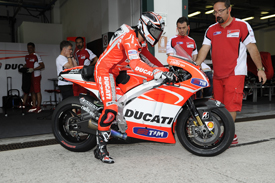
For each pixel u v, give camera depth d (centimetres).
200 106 250
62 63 405
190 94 244
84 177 211
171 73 227
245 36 278
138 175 213
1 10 1281
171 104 245
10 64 849
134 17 533
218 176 207
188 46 379
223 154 265
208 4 1177
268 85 838
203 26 1581
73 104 269
